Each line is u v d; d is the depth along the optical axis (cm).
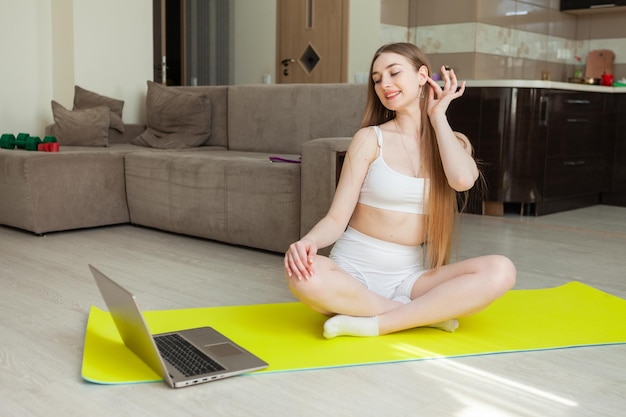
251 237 342
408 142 214
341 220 210
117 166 402
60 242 359
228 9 733
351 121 396
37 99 530
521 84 473
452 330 212
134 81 541
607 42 687
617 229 439
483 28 610
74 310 238
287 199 326
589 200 558
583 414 160
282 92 424
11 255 326
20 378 178
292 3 687
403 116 215
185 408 160
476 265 204
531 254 351
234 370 178
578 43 715
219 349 193
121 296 172
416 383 176
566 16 702
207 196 358
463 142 225
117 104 496
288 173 325
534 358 196
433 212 213
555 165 502
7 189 381
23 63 520
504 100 477
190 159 370
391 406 162
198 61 758
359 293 204
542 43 680
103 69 522
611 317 234
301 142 416
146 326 167
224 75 745
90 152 391
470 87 491
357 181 212
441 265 219
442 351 198
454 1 616
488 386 175
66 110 468
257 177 336
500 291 202
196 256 331
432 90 214
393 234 214
